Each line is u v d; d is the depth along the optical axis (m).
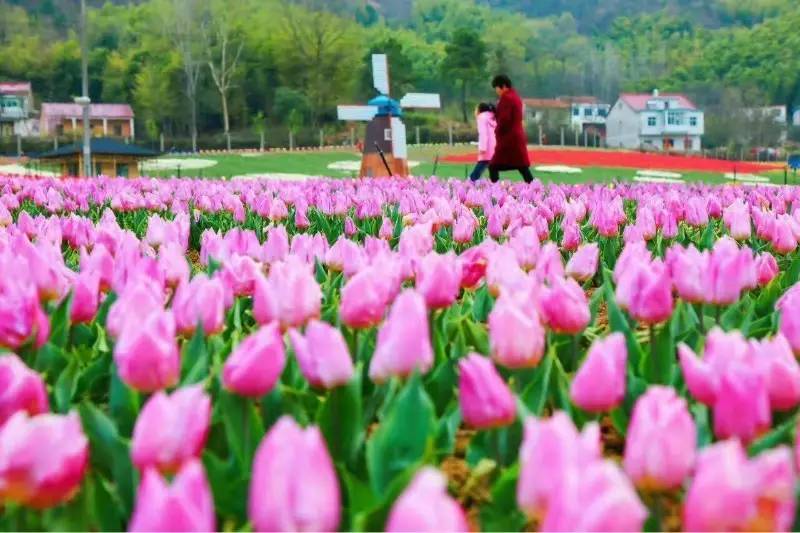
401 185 15.21
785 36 171.00
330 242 7.79
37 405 2.08
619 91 165.62
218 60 114.50
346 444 2.34
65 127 111.44
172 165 49.16
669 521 2.18
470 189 11.26
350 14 151.75
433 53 151.00
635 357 3.15
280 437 1.41
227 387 2.18
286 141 94.31
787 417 2.66
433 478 1.25
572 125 128.12
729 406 1.95
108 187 13.80
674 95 133.88
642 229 6.09
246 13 123.38
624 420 2.73
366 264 3.92
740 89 148.75
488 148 19.33
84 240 5.92
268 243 4.57
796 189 12.75
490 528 2.04
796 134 133.12
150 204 9.74
